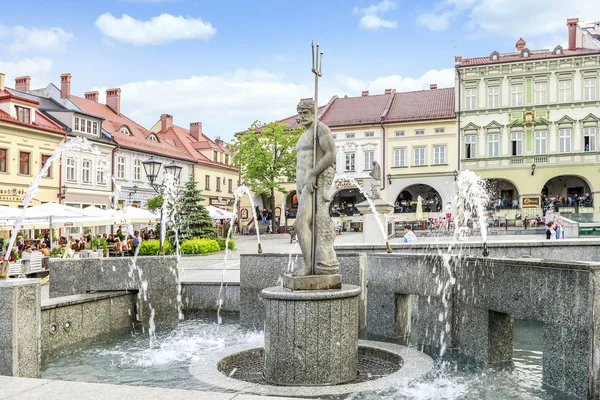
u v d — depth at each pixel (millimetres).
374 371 6656
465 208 36125
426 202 51188
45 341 8500
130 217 24422
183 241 30359
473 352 7477
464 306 7688
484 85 48594
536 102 47250
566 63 46438
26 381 4348
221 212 34094
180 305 11180
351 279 9562
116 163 45938
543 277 6141
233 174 65438
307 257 6391
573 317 5719
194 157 58031
